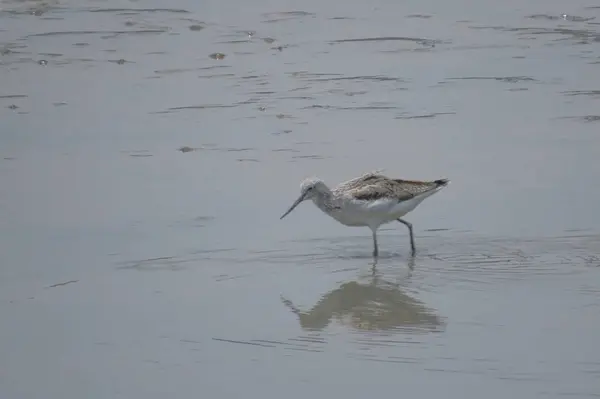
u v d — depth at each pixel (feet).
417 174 59.52
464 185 58.29
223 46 88.69
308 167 61.05
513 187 57.82
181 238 51.65
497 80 78.23
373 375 37.29
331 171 60.23
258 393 36.09
